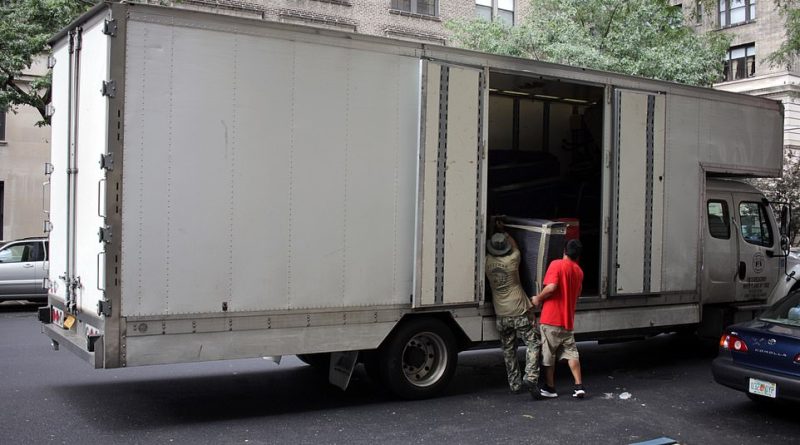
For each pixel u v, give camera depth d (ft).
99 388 25.16
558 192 34.32
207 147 19.66
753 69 108.47
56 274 23.63
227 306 19.97
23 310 50.08
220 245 19.86
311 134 21.18
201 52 19.57
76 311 21.34
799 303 22.66
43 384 25.58
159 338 19.12
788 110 102.01
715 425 21.71
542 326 24.62
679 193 29.73
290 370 29.01
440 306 23.45
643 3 61.41
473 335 24.48
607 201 27.43
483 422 21.53
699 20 60.03
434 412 22.61
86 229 20.53
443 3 88.33
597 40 61.98
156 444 18.79
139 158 18.83
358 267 22.02
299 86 20.99
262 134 20.42
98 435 19.52
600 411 23.11
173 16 19.20
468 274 23.93
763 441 20.17
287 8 77.97
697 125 30.42
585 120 34.60
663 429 21.15
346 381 22.76
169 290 19.22
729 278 32.83
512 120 33.73
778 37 104.47
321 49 21.34
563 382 27.58
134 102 18.75
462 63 23.88
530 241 25.53
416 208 22.82
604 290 27.43
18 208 75.25
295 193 20.95
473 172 24.00
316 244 21.29
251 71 20.26
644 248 28.45
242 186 20.16
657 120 28.89
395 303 22.70
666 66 59.00
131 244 18.76
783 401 22.68
